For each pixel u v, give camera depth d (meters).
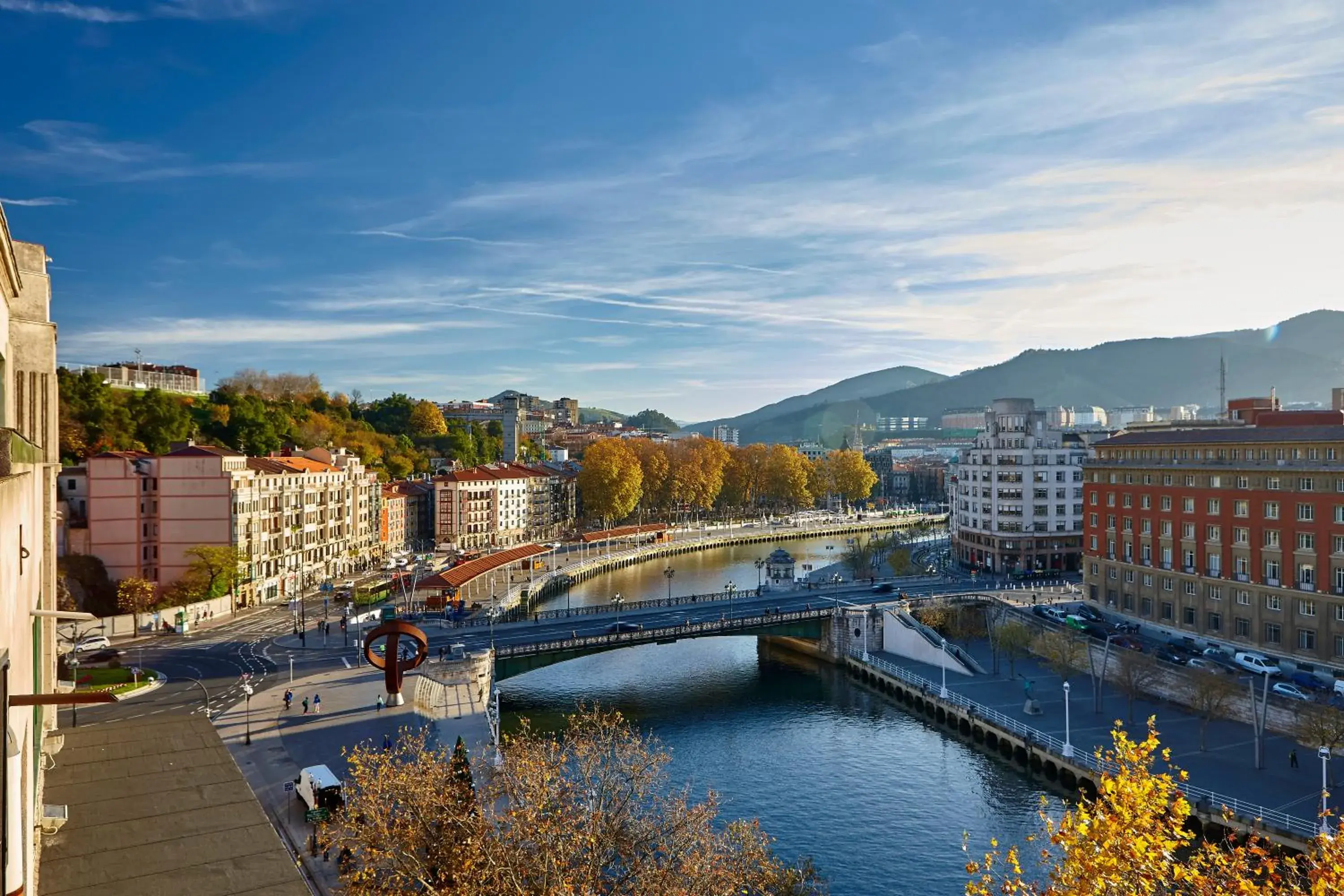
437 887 43.12
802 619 138.75
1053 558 194.75
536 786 45.66
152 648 123.56
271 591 166.12
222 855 21.00
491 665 110.00
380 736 83.50
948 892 67.25
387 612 148.12
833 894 66.88
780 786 87.81
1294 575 107.56
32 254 29.16
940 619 144.50
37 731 20.50
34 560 21.41
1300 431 108.50
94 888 19.41
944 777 90.00
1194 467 121.50
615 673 133.88
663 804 58.91
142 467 147.75
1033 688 112.69
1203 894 28.66
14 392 28.64
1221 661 110.12
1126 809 29.73
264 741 82.38
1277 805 72.75
